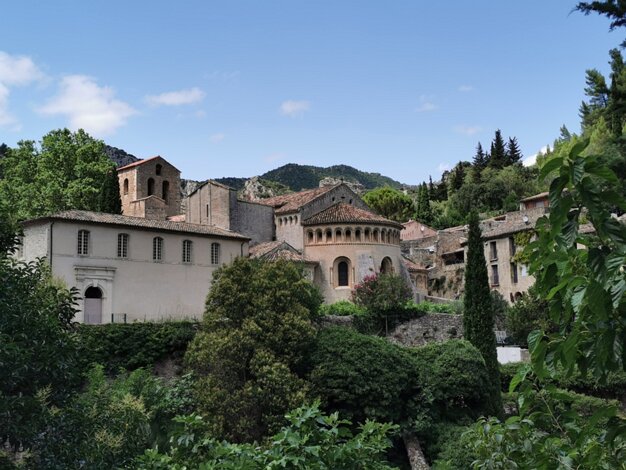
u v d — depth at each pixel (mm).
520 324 53594
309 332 37469
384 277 57750
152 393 32062
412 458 35406
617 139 25109
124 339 39344
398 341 54719
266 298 37938
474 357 39875
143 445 15133
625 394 38969
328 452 11641
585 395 39500
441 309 59250
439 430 37438
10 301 14727
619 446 7309
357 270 64938
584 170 5469
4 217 21391
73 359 15406
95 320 47531
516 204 128250
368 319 55062
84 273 47188
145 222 52406
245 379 35750
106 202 72000
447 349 40250
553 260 6332
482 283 44281
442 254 92500
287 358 36500
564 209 5562
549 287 6605
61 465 13016
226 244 56375
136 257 50250
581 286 5965
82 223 47750
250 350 36406
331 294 65125
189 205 75062
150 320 50125
